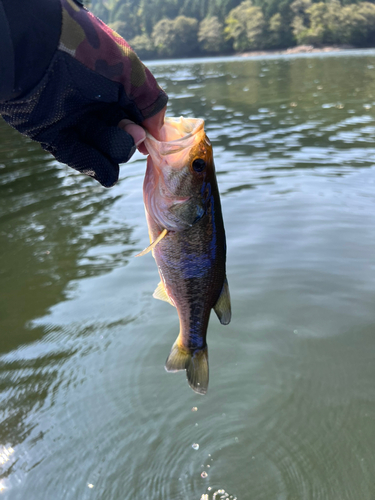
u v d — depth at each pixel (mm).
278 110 2684
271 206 1138
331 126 2072
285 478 499
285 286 807
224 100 3295
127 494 490
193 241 351
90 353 688
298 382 615
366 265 849
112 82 246
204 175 334
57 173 1654
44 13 217
